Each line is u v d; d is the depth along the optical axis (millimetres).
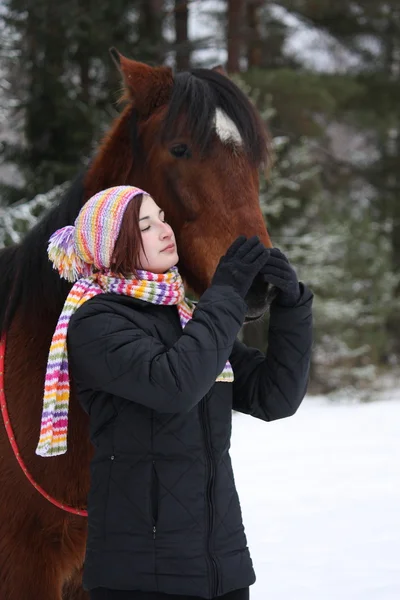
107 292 2961
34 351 3354
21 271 3514
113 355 2779
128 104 3559
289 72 18531
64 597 3678
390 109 22219
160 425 2809
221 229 3129
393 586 5289
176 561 2717
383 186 23734
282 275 2916
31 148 16562
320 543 6316
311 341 3064
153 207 2980
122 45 16984
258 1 20500
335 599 5055
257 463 9641
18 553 3215
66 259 3059
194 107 3154
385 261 21469
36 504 3227
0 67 16734
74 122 16172
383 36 22844
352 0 21969
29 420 3252
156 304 2969
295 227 19359
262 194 17547
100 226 2895
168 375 2684
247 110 3244
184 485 2770
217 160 3146
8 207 13820
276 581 5441
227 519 2824
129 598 2781
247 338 15828
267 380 3084
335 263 20797
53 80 16141
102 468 2877
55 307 3355
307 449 10477
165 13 17969
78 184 3564
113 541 2787
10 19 16391
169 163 3219
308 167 19500
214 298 2793
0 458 3281
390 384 20922
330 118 21281
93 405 2941
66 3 16203
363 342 20797
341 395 19047
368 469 9039
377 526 6750
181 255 3270
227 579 2748
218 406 2924
